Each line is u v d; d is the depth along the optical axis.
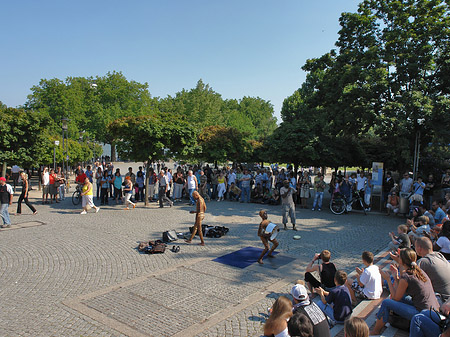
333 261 8.60
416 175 17.06
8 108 18.12
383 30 18.70
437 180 21.19
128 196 15.72
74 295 6.28
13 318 5.36
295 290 4.33
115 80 60.09
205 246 9.84
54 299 6.09
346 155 18.88
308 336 3.69
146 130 15.75
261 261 8.38
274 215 15.02
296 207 17.56
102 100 60.06
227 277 7.38
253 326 5.24
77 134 41.66
